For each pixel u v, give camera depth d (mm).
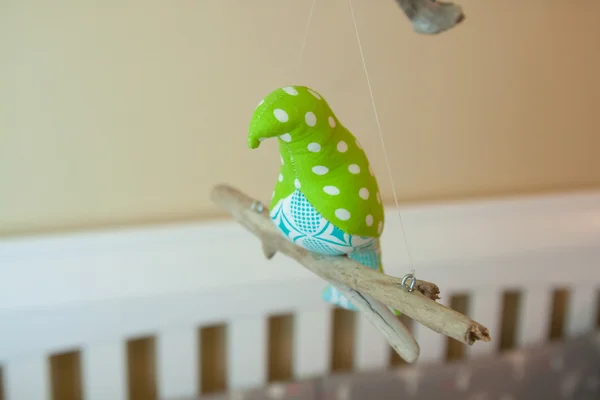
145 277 827
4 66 779
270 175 892
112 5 791
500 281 966
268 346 964
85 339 821
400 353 552
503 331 1088
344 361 1017
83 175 833
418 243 911
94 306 813
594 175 1061
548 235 965
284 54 849
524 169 1017
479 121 962
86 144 824
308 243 577
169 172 857
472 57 925
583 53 982
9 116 793
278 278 865
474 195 999
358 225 558
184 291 836
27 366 809
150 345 896
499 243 944
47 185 825
